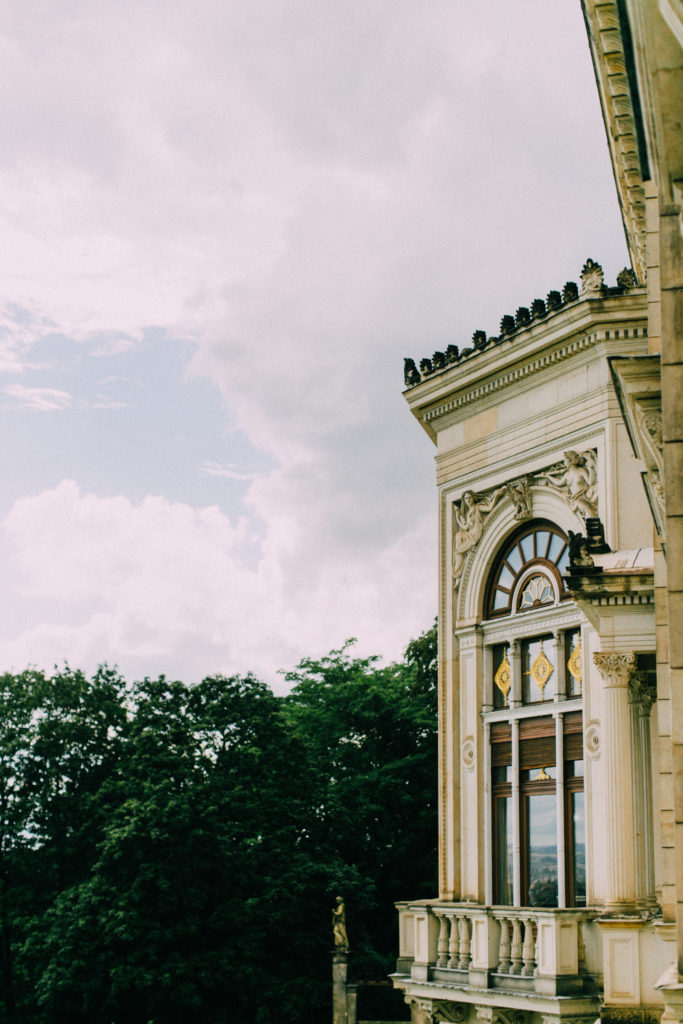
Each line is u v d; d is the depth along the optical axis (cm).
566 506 2911
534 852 2939
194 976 4581
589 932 2559
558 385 2986
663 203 1219
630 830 2359
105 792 5106
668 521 1195
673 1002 1233
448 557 3306
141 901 4669
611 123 1791
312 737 6594
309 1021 4884
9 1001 5316
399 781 6184
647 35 859
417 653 7025
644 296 2769
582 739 2820
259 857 5025
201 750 5394
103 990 4569
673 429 1202
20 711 5594
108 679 5894
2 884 5291
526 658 3066
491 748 3120
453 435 3331
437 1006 2878
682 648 1188
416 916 2983
